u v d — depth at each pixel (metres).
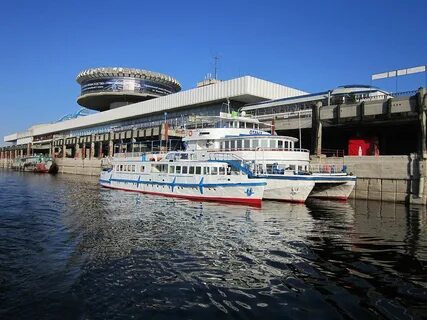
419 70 46.81
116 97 132.75
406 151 56.00
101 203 33.34
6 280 12.12
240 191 32.59
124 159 47.47
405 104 40.34
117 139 87.50
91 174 94.69
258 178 33.78
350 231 21.89
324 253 16.53
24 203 33.25
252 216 26.80
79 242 17.70
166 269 13.86
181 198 37.09
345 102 51.16
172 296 11.29
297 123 52.34
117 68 131.00
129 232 20.33
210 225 22.92
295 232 21.33
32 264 13.94
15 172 108.19
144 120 99.44
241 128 41.47
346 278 13.12
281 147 37.88
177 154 40.06
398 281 12.82
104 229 21.06
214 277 13.10
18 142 181.00
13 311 9.90
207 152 37.88
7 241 17.66
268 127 53.19
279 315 10.10
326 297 11.36
